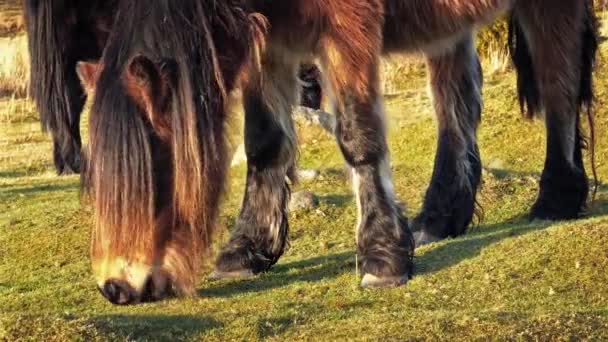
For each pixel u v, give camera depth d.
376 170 7.30
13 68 20.28
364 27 7.12
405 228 7.36
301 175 11.31
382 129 7.31
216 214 6.66
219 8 6.71
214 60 6.55
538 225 8.44
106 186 6.21
